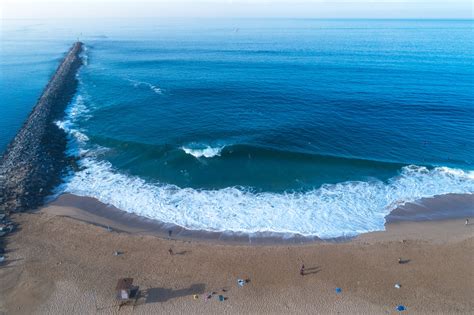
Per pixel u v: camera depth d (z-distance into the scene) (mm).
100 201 33812
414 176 38094
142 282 23969
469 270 25344
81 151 43844
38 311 21750
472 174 38375
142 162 40969
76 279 24094
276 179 37594
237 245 27859
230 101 60906
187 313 21781
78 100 64062
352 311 22109
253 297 22969
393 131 48625
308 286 23875
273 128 48969
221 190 35781
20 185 34312
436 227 30438
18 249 26625
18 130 52656
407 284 24125
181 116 54375
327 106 57812
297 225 30547
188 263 25688
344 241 28625
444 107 57125
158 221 30984
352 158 40750
